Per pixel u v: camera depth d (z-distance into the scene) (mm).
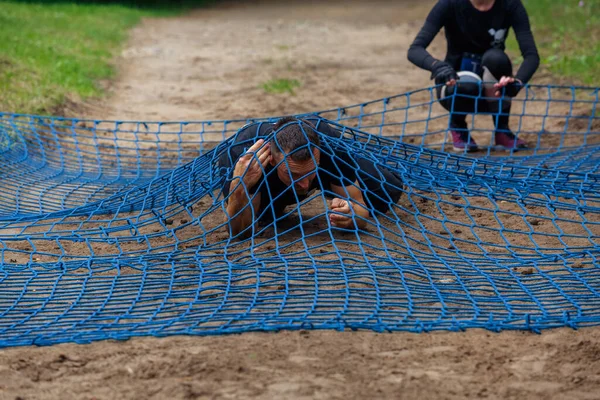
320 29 18828
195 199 5715
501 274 4742
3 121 8320
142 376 3463
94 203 5973
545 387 3369
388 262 4883
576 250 5141
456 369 3516
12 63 11008
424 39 7586
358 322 3959
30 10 18375
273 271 4668
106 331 3932
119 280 4703
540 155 7492
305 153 4824
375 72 12773
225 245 5180
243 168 5098
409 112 10031
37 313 4254
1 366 3566
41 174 7219
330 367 3518
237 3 26031
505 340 3814
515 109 9820
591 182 6043
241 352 3660
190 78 12562
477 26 7605
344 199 5098
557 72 11594
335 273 4656
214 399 3258
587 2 16797
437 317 4078
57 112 9547
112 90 11531
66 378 3463
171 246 5305
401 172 5629
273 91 11312
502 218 5828
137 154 7645
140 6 24422
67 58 12570
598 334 3869
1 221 5766
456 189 5715
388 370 3494
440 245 5270
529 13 16734
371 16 21500
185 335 3865
